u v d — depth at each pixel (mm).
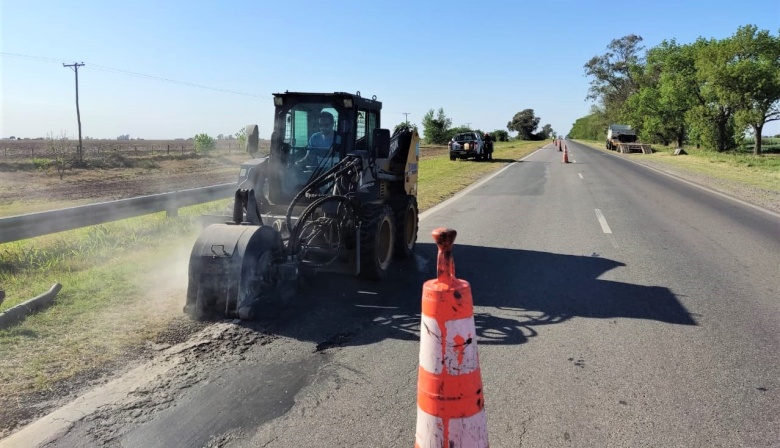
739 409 3535
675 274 7059
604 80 87000
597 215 12312
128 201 8633
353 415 3453
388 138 6988
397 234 7785
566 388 3840
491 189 17969
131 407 3520
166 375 3984
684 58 51219
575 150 56438
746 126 44344
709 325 5129
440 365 2408
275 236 5566
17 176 29500
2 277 6293
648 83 66500
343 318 5320
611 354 4445
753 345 4625
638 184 19625
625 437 3205
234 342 4637
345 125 7012
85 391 3719
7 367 4008
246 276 5156
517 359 4352
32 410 3451
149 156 46438
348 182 6504
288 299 5895
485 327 5121
